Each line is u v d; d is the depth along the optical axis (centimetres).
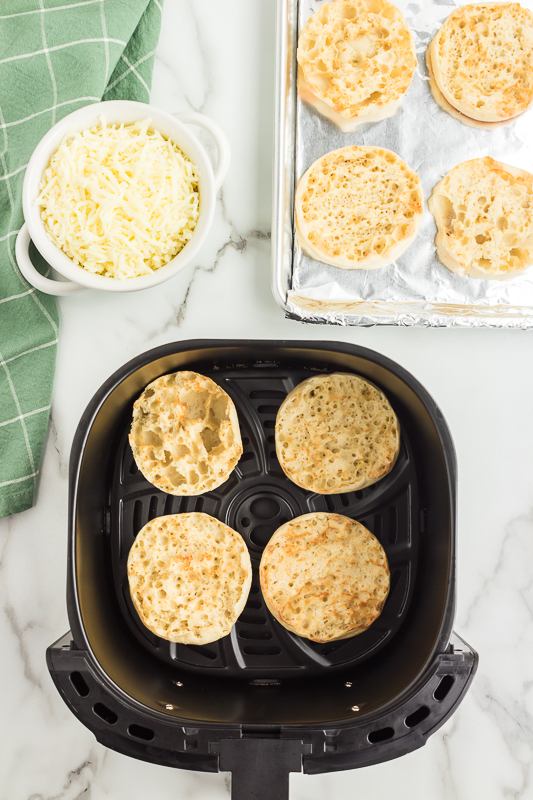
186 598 65
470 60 70
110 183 64
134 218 64
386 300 69
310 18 68
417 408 63
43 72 67
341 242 69
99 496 65
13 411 69
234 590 65
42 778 69
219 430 66
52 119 68
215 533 66
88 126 65
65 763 69
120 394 63
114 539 66
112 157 64
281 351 63
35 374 69
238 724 58
